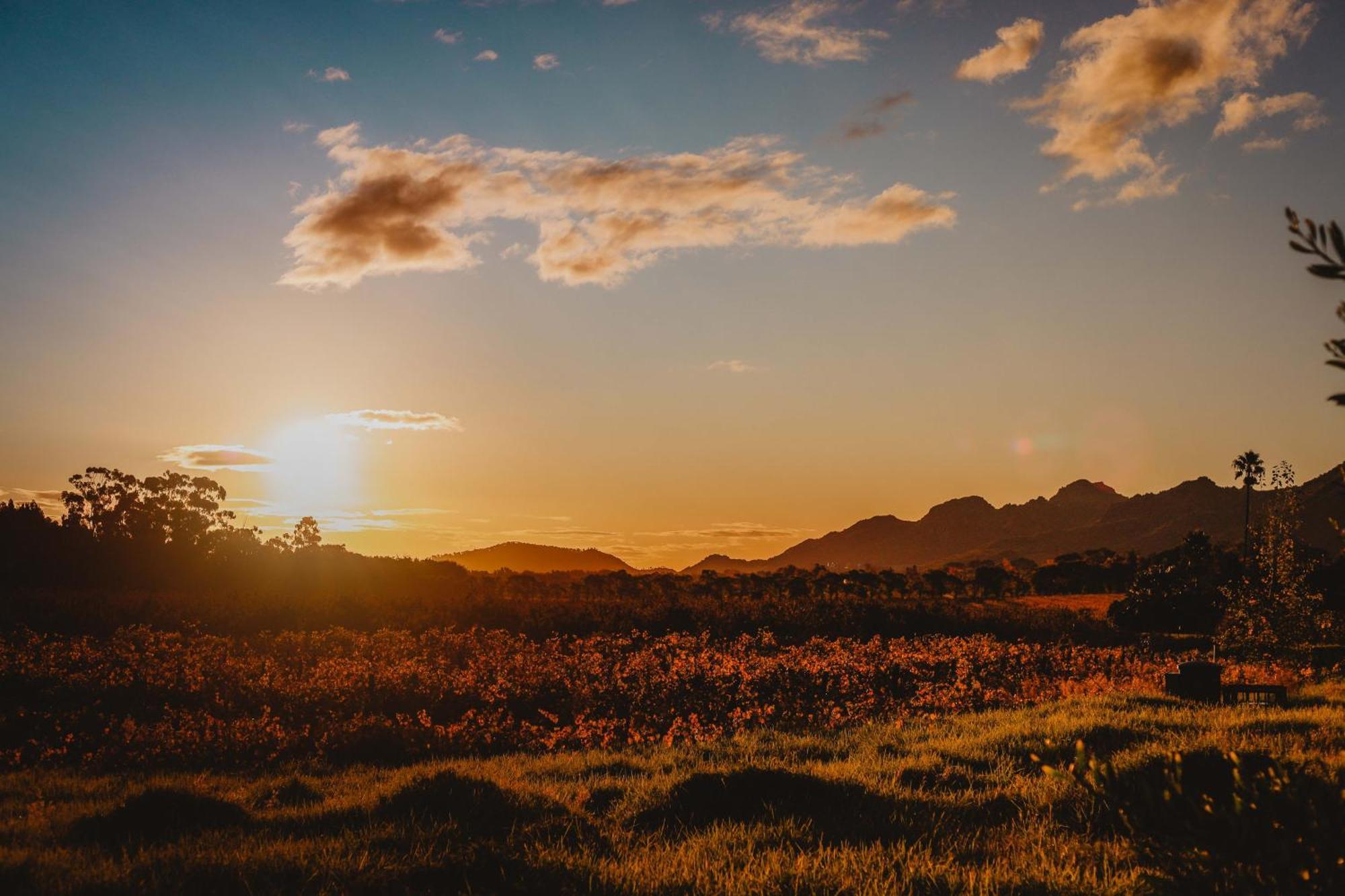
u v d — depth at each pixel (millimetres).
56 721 18641
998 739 13891
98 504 85688
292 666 27656
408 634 34656
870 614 54562
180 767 16078
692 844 8797
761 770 11039
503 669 25844
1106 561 146625
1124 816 5234
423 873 7426
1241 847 4848
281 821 9930
